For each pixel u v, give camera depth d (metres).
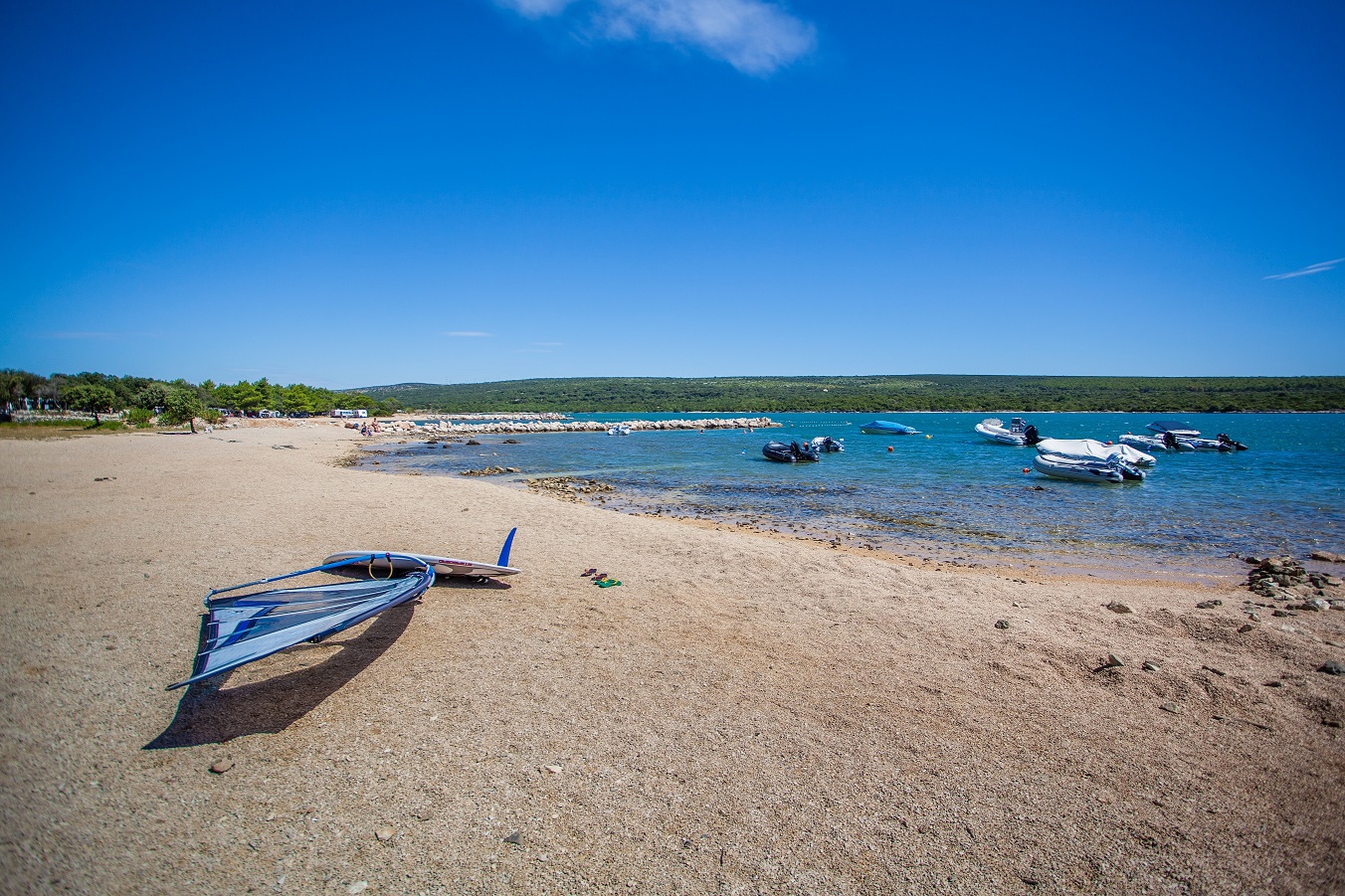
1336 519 19.11
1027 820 4.84
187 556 11.28
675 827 4.66
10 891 3.89
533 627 8.55
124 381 96.94
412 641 7.97
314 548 12.16
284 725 5.92
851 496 24.17
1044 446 33.41
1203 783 5.36
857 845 4.52
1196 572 13.05
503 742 5.71
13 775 5.06
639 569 11.55
